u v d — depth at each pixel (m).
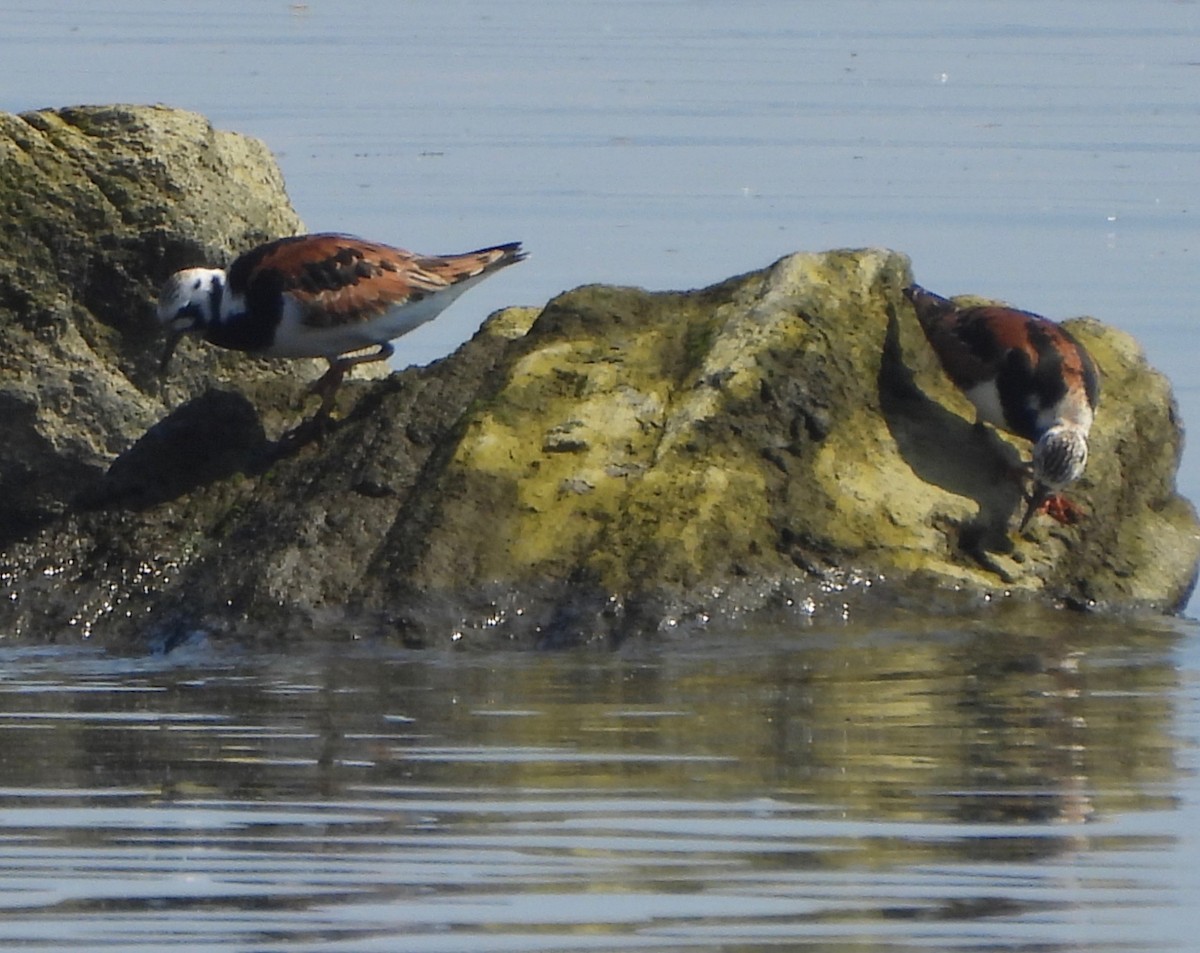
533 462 15.92
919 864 10.52
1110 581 16.36
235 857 10.60
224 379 18.72
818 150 33.56
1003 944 9.49
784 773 12.03
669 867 10.45
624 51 43.53
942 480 16.38
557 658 14.82
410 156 32.56
